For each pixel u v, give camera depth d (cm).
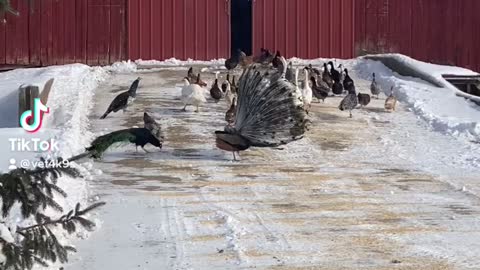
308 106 2138
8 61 3019
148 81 2566
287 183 1452
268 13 3145
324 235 1127
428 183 1468
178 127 1908
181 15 3098
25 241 781
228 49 3120
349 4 3175
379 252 1051
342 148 1775
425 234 1138
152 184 1417
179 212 1238
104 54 3066
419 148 1792
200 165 1577
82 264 987
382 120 2072
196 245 1072
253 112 1600
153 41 3086
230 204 1293
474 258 1028
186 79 2269
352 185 1446
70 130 1716
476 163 1647
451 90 2395
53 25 3036
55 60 3044
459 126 1953
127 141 1508
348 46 3180
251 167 1575
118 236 1106
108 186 1394
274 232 1137
